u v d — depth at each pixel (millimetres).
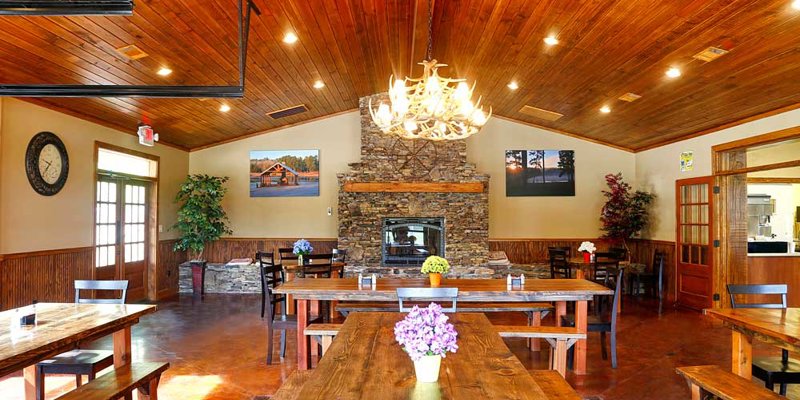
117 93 2953
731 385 2828
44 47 4160
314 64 6016
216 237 8430
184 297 8094
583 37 4727
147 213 7938
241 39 3248
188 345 5086
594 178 9016
